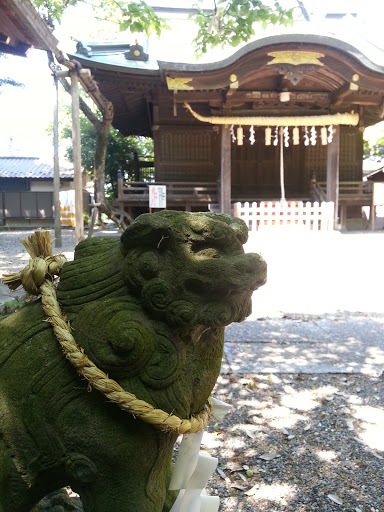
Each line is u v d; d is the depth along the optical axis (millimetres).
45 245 1531
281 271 8094
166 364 1214
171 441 1322
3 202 20781
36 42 6988
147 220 1226
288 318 5359
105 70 11242
